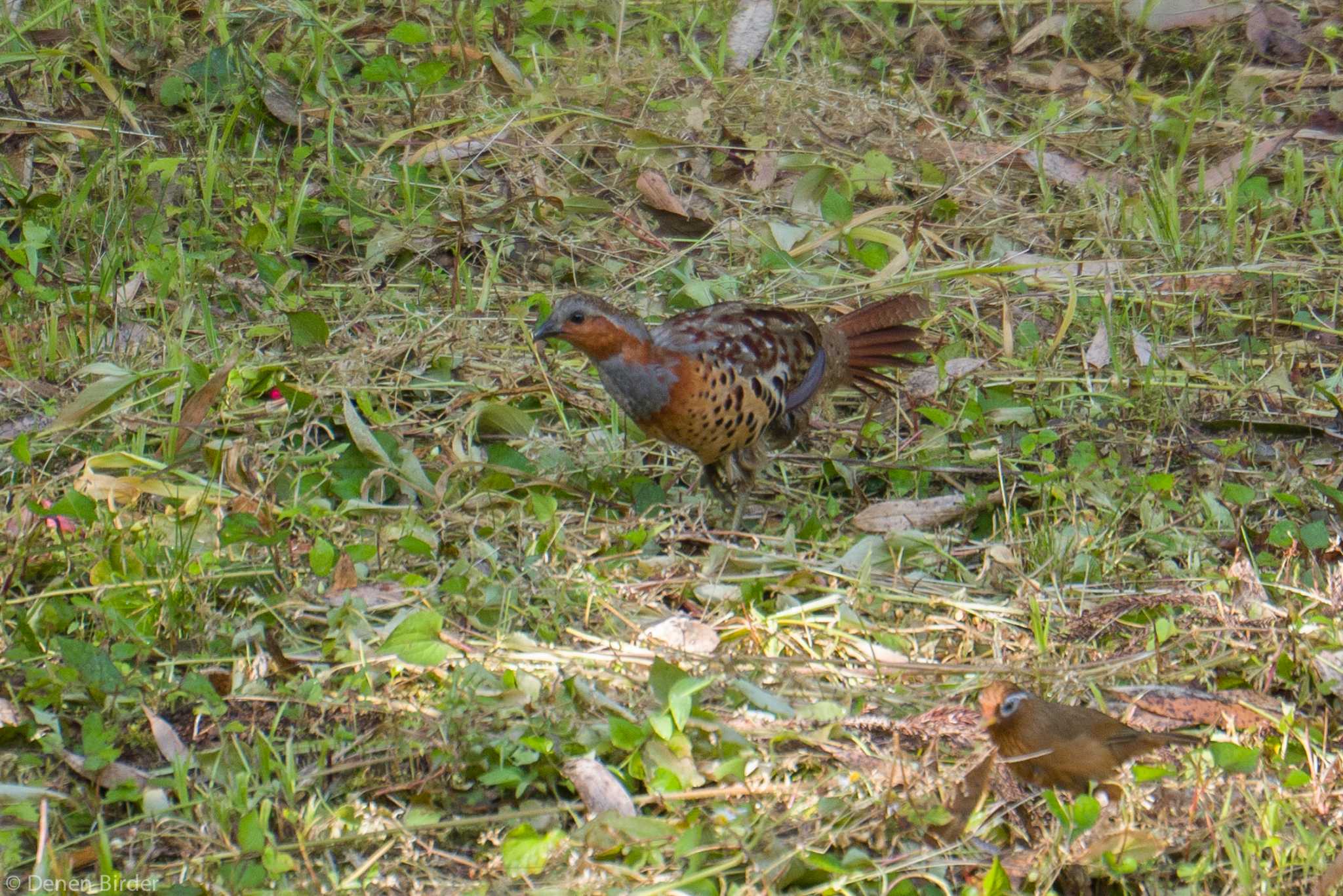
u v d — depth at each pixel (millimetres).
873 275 11852
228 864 6332
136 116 12656
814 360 9594
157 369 9805
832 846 6652
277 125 12836
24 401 9664
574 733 7117
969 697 7652
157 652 7535
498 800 6910
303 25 13727
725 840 6465
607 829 6445
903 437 10414
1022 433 10320
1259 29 15094
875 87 14250
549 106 13258
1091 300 11719
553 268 11703
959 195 12922
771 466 10070
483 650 7664
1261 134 13742
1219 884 6574
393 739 7039
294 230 11422
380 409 10023
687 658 7691
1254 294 11828
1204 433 10414
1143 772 6719
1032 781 6801
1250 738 7371
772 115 13477
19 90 12617
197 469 9242
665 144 12797
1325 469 9984
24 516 8414
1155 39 15180
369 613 8039
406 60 13945
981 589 8695
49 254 11234
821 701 7500
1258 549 9133
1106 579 8727
